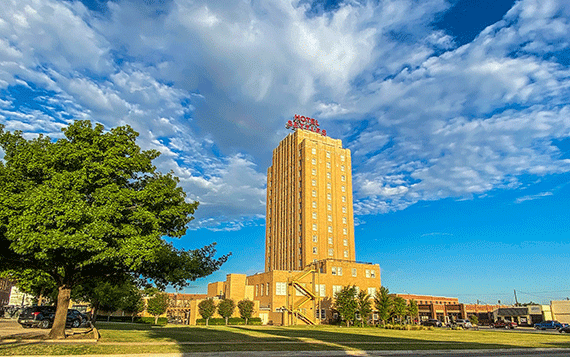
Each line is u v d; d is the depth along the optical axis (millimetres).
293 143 101438
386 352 21328
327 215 93688
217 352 18375
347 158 101312
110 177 21766
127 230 20281
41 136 23062
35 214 18031
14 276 30797
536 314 99375
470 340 33031
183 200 25234
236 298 70812
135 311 67938
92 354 16078
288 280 69562
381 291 66562
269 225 107875
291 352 19578
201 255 29094
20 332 27031
